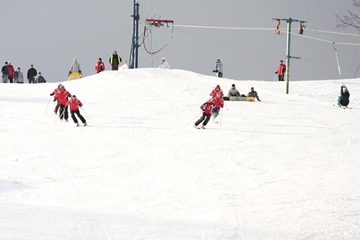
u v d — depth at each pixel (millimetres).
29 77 102125
